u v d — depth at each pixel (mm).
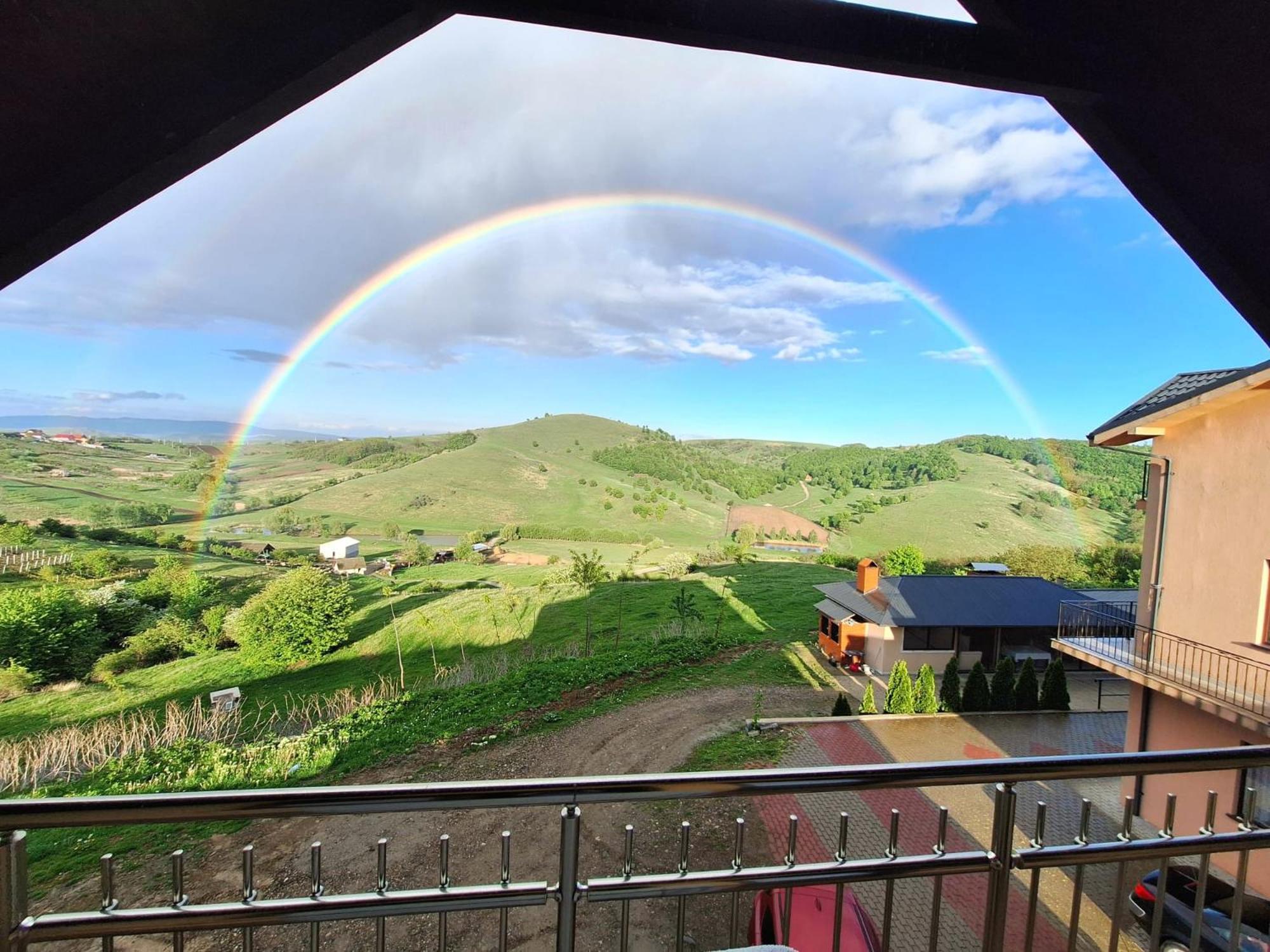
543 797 1414
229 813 1314
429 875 7402
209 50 1165
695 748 11617
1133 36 1395
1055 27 1463
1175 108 1470
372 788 1372
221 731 14984
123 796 1290
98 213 1239
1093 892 5805
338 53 1240
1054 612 17359
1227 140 1449
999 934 1611
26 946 1282
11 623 17766
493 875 7195
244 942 1389
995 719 12727
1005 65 1468
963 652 17203
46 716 16344
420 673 19844
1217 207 1569
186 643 20750
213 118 1218
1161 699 7000
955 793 8273
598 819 8156
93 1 1037
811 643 20859
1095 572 33719
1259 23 1239
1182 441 6910
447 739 13242
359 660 21219
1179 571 6895
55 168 1162
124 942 5781
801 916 2797
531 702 15188
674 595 27438
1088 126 1600
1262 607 6066
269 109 1253
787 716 13750
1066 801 8023
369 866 7688
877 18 1398
